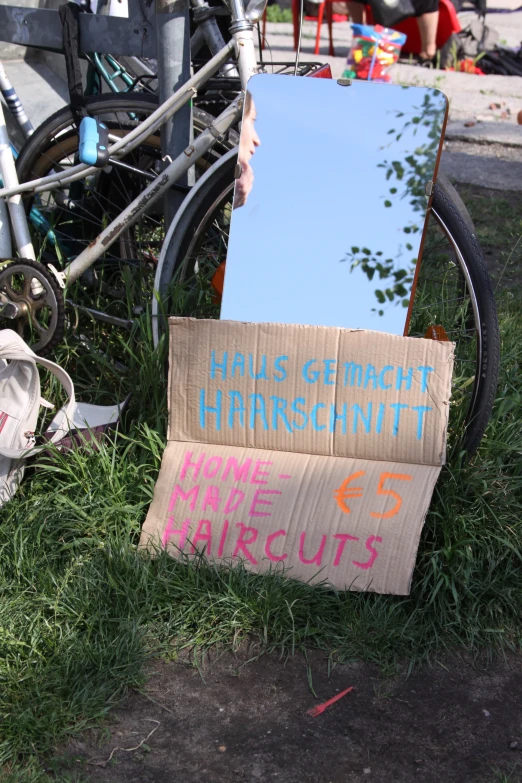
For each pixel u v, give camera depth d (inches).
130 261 135.6
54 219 141.9
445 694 87.4
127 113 130.5
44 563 100.0
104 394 124.6
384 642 91.2
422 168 102.3
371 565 95.3
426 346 96.8
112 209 139.8
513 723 84.4
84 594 95.6
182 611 94.6
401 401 98.1
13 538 101.0
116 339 129.8
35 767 78.4
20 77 176.1
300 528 98.2
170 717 84.4
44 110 176.4
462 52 365.7
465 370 114.1
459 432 105.7
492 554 98.5
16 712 82.7
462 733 83.0
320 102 104.2
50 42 124.1
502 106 301.6
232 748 81.1
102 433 112.8
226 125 112.1
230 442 103.9
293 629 91.8
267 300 105.8
